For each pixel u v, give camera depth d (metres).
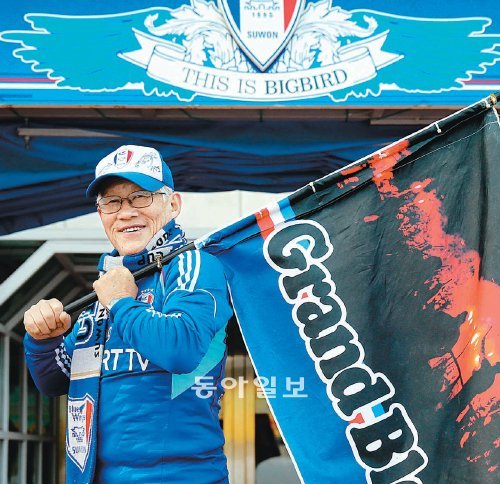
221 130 3.90
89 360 2.24
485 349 2.24
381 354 2.28
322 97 3.63
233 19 3.64
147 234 2.28
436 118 3.78
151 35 3.65
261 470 6.32
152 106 3.62
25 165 3.94
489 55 3.65
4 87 3.61
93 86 3.62
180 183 4.14
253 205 5.59
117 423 2.14
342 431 2.25
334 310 2.31
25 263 5.49
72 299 6.67
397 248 2.34
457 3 3.68
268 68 3.64
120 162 2.29
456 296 2.30
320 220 2.37
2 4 3.65
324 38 3.65
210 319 2.11
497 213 2.32
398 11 3.68
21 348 6.69
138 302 2.10
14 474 6.34
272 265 2.34
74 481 2.21
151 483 2.10
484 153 2.37
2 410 5.95
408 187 2.38
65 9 3.66
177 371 2.03
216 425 2.21
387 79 3.64
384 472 2.21
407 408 2.24
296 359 2.29
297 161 4.07
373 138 3.91
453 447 2.21
